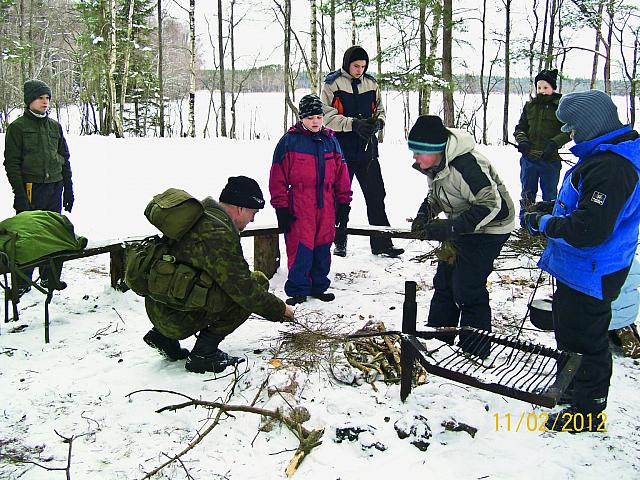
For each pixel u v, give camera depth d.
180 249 3.27
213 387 3.32
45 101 4.99
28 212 3.99
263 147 14.42
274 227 5.29
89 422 3.00
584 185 2.62
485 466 2.71
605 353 2.90
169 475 2.62
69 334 4.05
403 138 25.78
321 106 4.58
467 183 3.32
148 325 4.23
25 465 2.67
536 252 5.76
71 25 31.39
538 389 2.65
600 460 2.75
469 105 32.78
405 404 3.14
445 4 14.27
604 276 2.74
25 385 3.35
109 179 10.34
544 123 6.37
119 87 24.83
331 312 4.51
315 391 3.26
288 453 2.78
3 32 29.86
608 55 17.80
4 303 4.48
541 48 20.47
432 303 3.83
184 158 12.64
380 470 2.67
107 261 5.81
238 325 3.51
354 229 5.54
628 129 2.63
